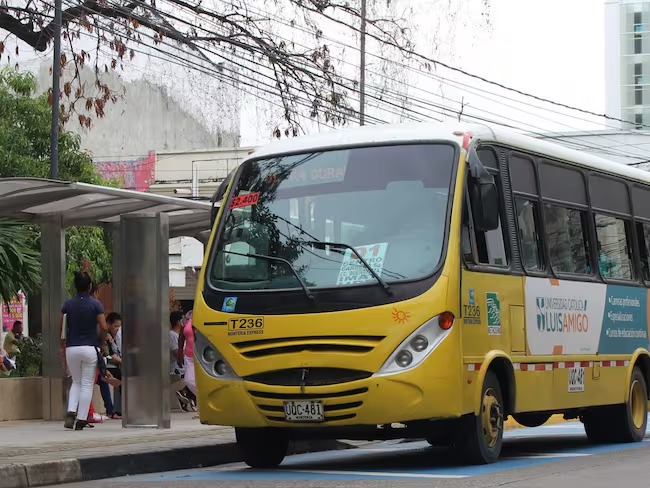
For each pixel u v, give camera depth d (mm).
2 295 18812
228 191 11867
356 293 10484
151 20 20594
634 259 15594
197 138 48281
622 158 53375
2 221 18828
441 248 10617
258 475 10844
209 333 11000
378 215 10961
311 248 10961
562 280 13203
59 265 17109
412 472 10641
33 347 21453
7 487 10195
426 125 11594
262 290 10859
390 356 10305
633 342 15188
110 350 18734
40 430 15336
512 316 11828
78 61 20781
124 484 10266
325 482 9719
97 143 45344
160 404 15562
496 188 11820
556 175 13555
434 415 10281
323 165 11469
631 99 69750
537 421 13883
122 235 15656
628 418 14852
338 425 10422
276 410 10594
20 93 30094
